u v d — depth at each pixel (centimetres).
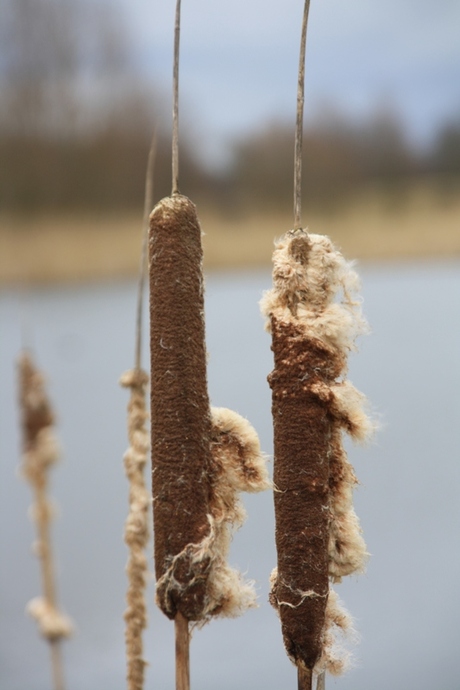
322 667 74
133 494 75
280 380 73
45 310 399
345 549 74
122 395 253
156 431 71
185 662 71
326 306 74
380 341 329
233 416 72
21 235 538
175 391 70
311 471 72
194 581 71
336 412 73
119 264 521
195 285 71
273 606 76
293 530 72
